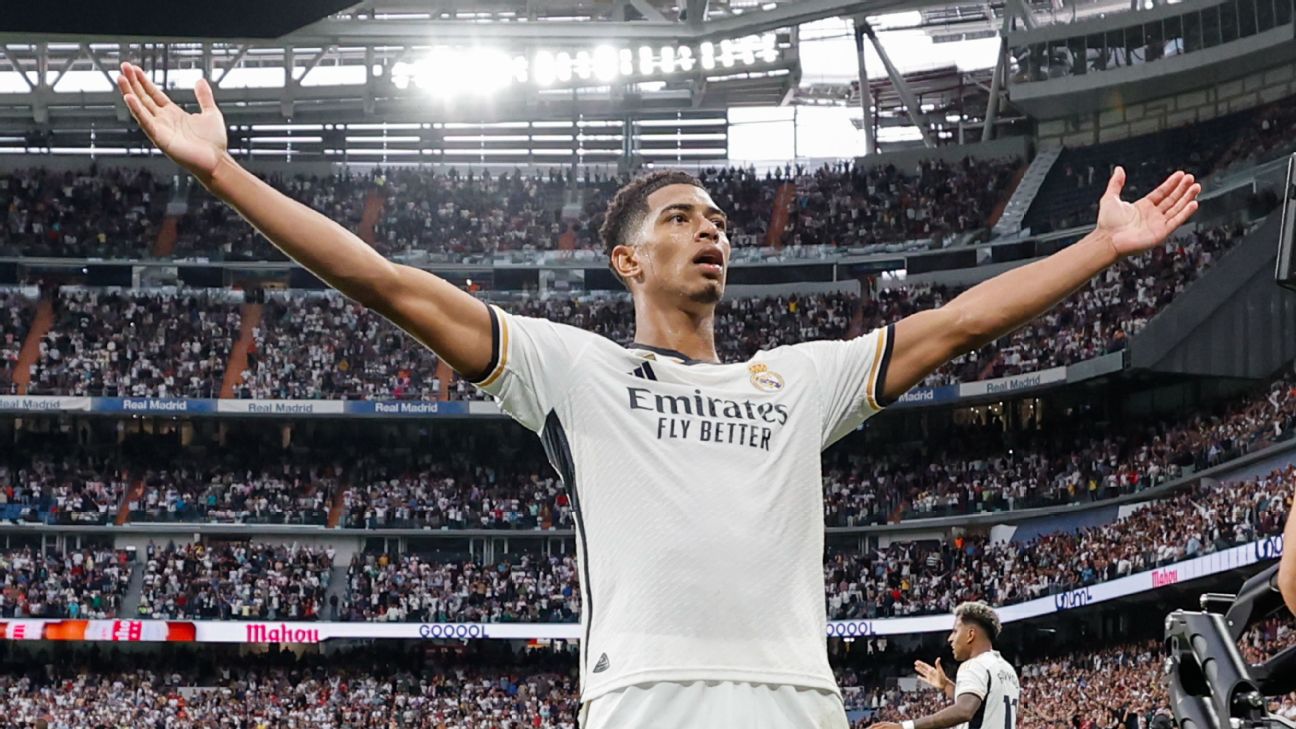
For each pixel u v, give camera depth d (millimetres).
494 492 59031
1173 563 43312
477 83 64312
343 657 56250
